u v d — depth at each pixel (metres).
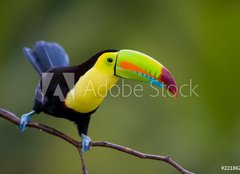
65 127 15.41
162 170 15.05
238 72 15.91
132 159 15.11
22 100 15.55
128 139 15.23
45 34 16.25
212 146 15.51
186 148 15.31
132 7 16.61
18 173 15.27
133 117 15.39
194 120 15.62
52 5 16.45
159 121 15.45
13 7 16.36
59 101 9.05
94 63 8.98
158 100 15.53
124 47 16.17
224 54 16.14
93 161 15.05
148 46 16.31
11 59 16.06
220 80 15.89
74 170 15.19
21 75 15.87
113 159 15.09
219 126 15.62
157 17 16.64
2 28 16.20
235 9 16.36
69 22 16.30
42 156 15.37
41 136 15.47
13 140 15.41
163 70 8.74
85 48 15.99
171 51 16.36
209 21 16.44
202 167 15.25
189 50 16.36
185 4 16.73
